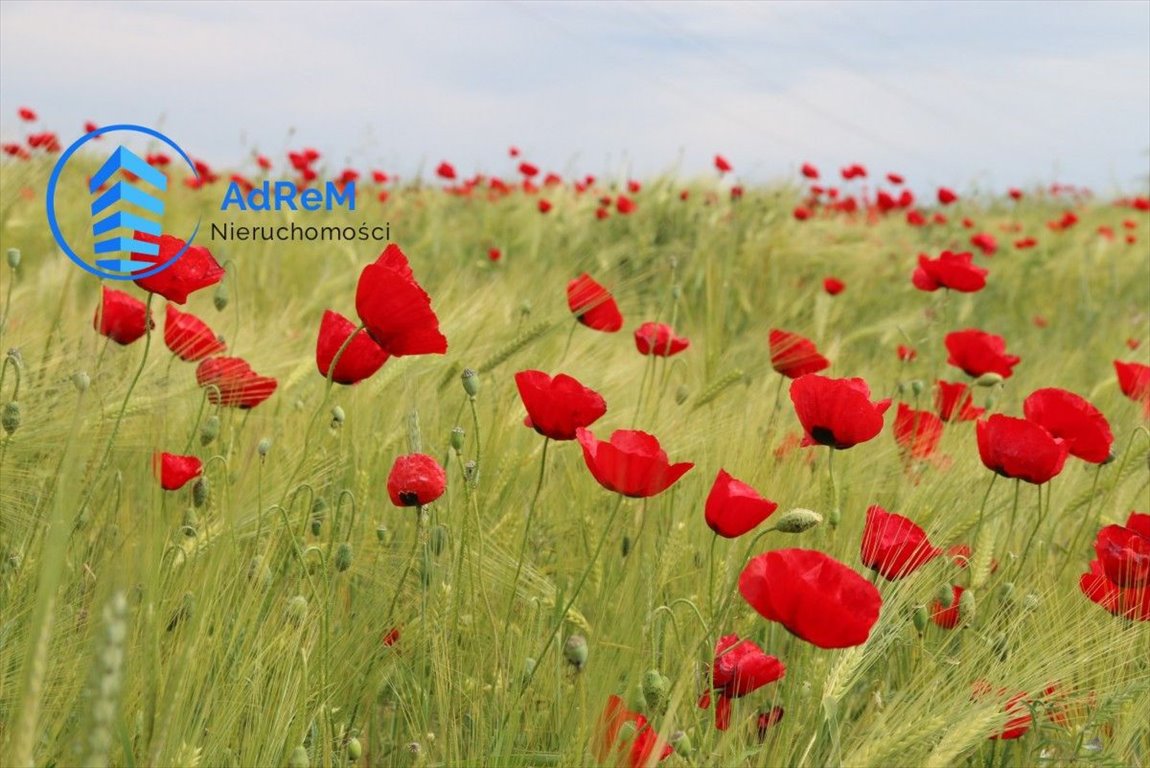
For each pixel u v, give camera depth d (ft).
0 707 5.60
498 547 7.93
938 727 5.68
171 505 7.43
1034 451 7.84
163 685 5.11
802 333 21.71
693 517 8.59
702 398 10.14
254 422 9.67
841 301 26.50
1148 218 43.83
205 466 7.43
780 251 29.27
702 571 7.76
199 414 8.23
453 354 11.24
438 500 8.38
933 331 16.60
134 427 8.71
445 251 29.58
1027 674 6.43
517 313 13.50
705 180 36.37
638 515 8.66
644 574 7.57
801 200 39.34
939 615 7.56
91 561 7.13
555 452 9.80
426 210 34.91
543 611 7.07
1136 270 34.47
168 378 9.46
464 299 12.57
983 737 5.72
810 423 7.25
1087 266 33.86
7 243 17.99
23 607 6.46
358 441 9.56
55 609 6.06
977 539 8.71
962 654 6.88
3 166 14.96
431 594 6.86
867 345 22.81
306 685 5.65
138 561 5.68
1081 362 20.65
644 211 33.01
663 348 10.60
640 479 6.27
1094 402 15.03
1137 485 10.86
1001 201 58.23
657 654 6.81
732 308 25.86
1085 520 9.42
